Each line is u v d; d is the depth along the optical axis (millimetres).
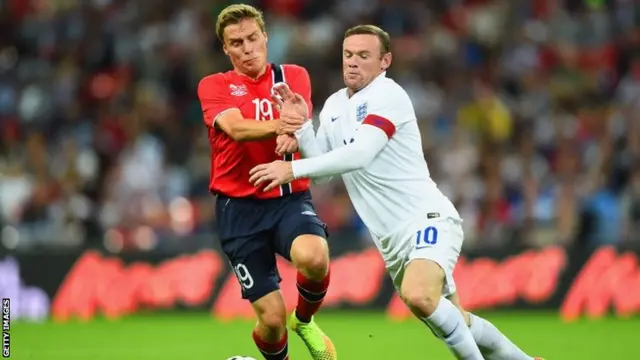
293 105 25156
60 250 50188
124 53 69500
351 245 50188
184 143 62906
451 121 62625
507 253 48969
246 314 49312
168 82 67500
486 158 57000
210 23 71125
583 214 51531
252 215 26547
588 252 48156
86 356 36188
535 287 48375
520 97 65750
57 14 72188
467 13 72062
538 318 47125
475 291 48812
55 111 64375
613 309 47375
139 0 72500
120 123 63125
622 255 47719
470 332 23969
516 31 70250
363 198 25016
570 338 39844
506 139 61594
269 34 69312
